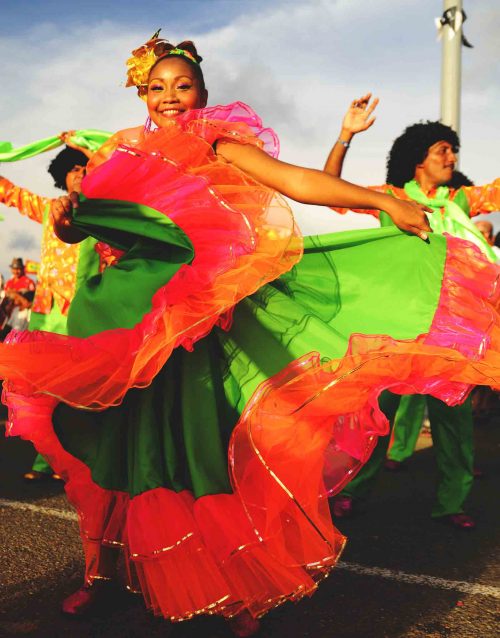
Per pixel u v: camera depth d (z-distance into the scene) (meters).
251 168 2.31
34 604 2.72
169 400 2.29
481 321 2.49
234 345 2.35
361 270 2.59
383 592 2.89
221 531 2.18
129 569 2.45
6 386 2.42
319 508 2.31
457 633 2.54
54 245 4.50
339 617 2.65
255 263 2.20
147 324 2.14
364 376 2.26
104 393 2.18
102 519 2.48
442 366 2.36
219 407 2.29
